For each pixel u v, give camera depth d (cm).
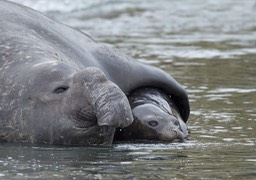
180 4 7350
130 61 3081
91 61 2972
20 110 2573
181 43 5234
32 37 2838
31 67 2627
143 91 3045
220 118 3122
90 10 6712
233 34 5691
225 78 4069
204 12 6850
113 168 2288
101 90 2406
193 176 2217
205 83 3919
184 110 3142
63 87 2525
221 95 3600
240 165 2353
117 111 2366
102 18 6350
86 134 2512
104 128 2522
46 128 2531
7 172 2223
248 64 4516
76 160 2377
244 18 6538
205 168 2312
